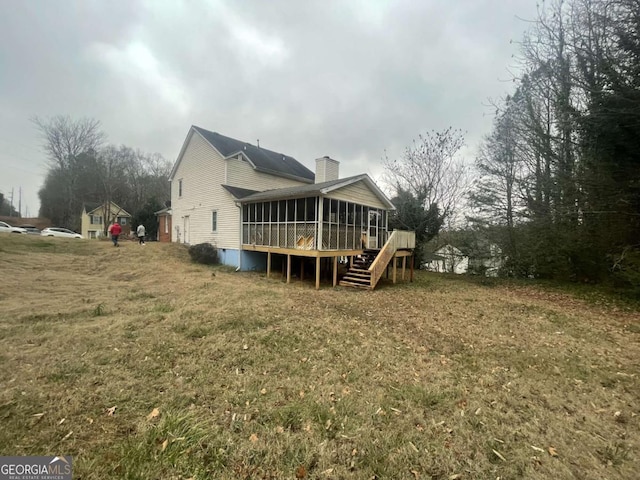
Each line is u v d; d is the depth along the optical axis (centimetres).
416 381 398
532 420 319
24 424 276
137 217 2898
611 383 414
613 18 855
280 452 254
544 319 753
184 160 1991
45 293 812
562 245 1245
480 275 1567
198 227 1844
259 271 1513
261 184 1833
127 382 363
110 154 3950
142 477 221
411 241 1427
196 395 342
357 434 282
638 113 755
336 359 459
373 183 1379
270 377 394
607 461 259
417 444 271
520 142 1438
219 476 227
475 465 248
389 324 661
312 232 1123
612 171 939
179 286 983
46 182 4247
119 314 645
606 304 927
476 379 413
